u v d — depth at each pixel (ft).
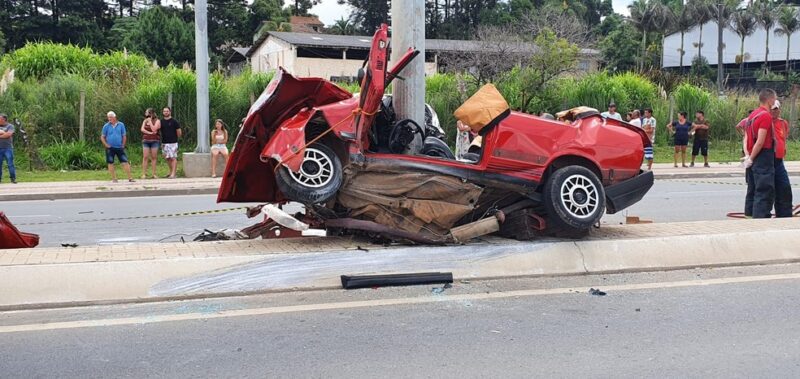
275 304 18.81
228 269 19.74
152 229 34.91
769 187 30.78
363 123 21.90
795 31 239.91
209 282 19.47
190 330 16.84
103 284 18.83
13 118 71.26
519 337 16.62
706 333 17.02
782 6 245.04
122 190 51.78
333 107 21.97
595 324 17.58
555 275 21.81
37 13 182.60
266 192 25.32
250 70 86.74
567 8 225.35
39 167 66.33
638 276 22.02
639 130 24.76
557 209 22.40
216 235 26.30
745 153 32.01
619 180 24.11
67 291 18.52
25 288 18.34
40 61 86.22
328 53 158.61
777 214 31.73
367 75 21.43
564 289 20.51
